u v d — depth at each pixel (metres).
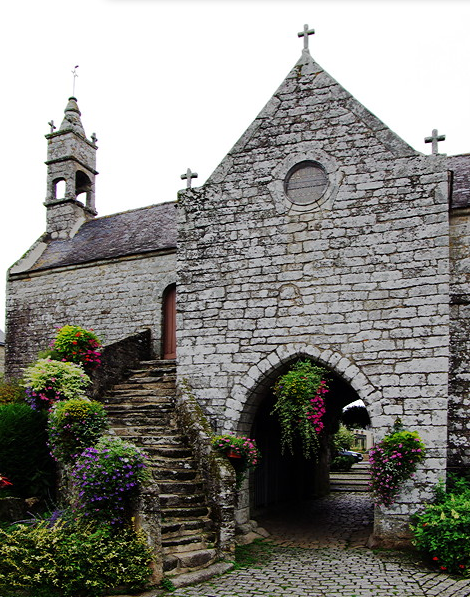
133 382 11.86
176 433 9.74
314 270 9.76
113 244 15.88
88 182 19.06
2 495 8.95
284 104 10.42
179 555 7.29
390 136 9.67
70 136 18.41
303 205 10.00
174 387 11.25
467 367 10.16
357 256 9.55
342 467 21.42
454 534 7.39
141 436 9.52
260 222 10.22
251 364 9.87
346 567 7.71
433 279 9.09
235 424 9.79
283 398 9.21
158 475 8.51
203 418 9.51
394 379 9.03
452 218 10.85
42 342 15.68
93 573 6.37
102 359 11.55
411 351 9.02
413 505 8.60
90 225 18.14
